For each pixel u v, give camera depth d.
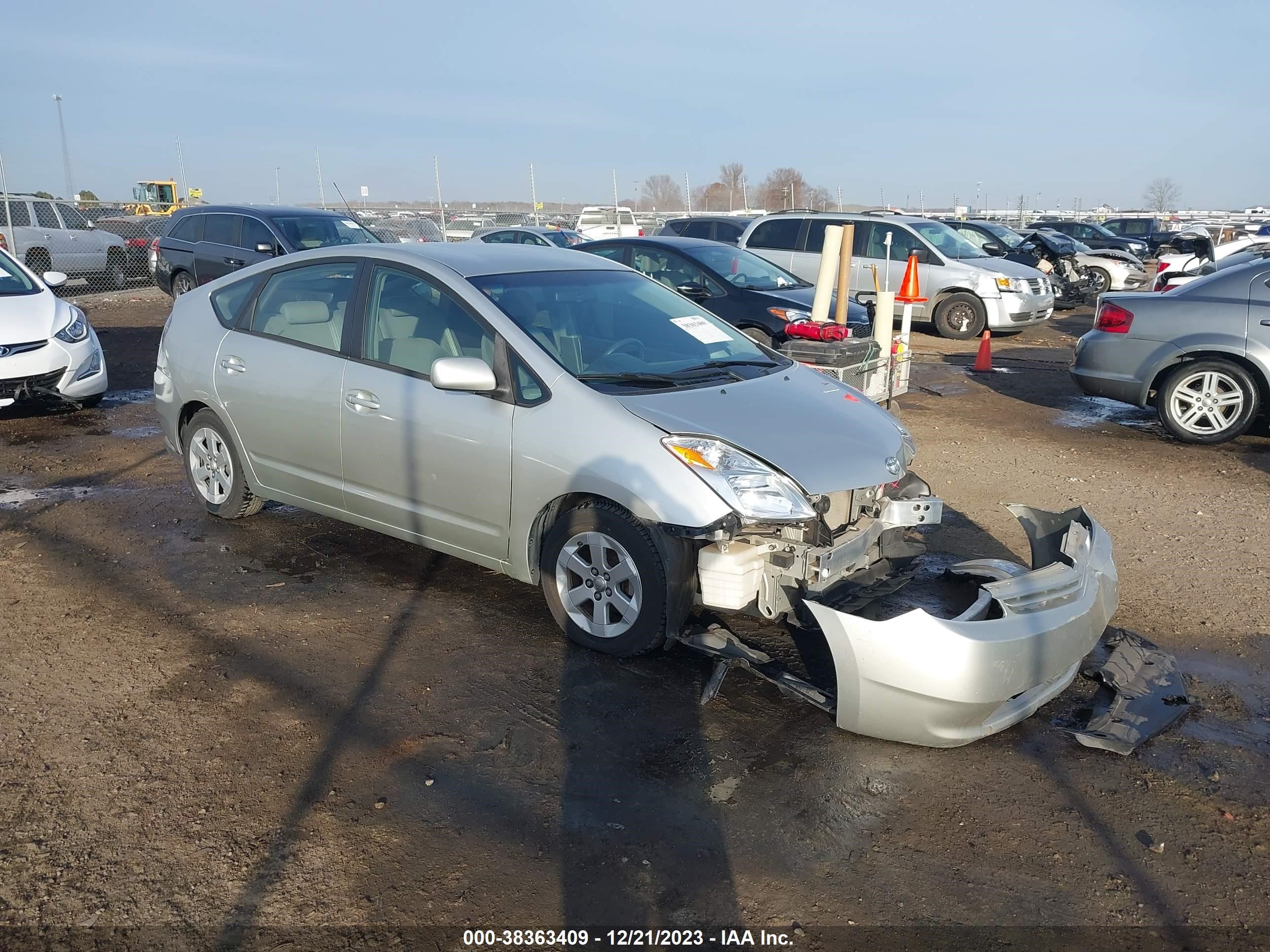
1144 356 8.30
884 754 3.45
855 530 3.97
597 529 3.95
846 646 3.30
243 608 4.56
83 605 4.58
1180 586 5.05
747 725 3.62
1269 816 3.16
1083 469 7.36
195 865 2.82
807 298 9.54
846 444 3.94
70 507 6.01
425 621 4.45
